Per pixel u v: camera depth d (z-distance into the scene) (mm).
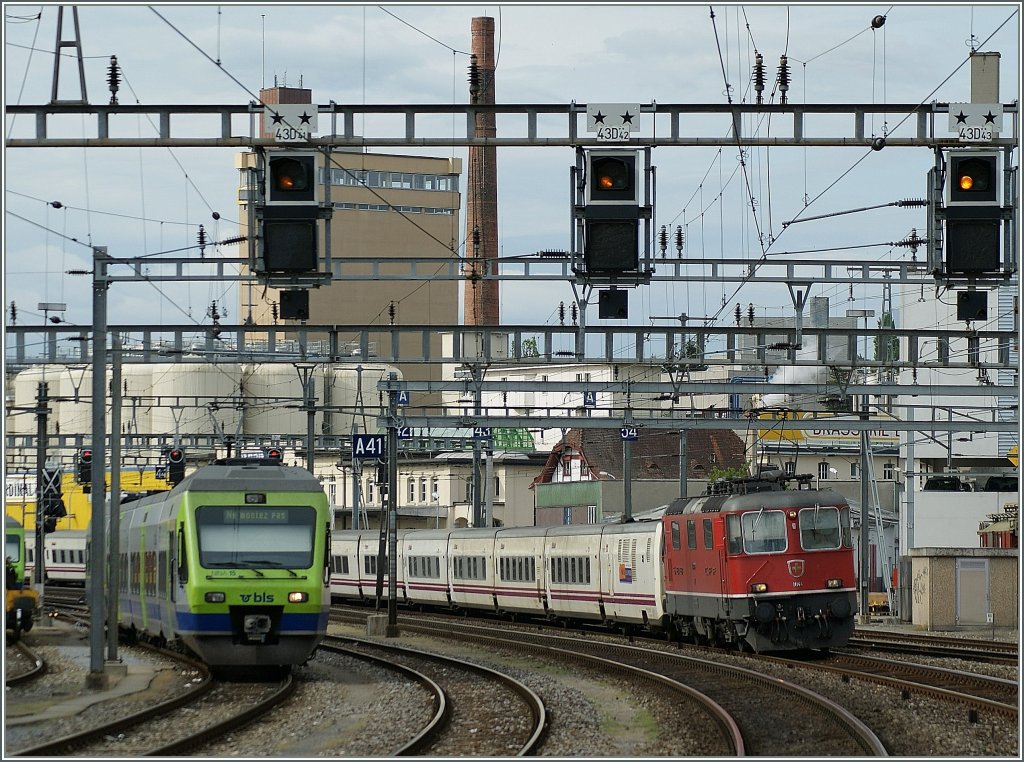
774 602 72062
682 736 42625
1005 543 119125
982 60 52844
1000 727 43844
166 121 47312
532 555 105062
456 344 83375
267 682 60344
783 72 48750
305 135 47219
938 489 143375
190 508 60906
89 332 81688
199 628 59281
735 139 48312
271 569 60000
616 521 95438
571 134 48062
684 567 79875
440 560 121062
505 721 46812
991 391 87500
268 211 46406
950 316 143250
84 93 47125
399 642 90375
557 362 82438
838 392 87562
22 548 87750
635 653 74500
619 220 46875
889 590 105688
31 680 61062
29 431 192125
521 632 90875
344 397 199000
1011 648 75312
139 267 57594
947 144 48312
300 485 62188
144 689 57688
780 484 76500
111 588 66250
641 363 82375
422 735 41250
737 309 101188
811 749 39688
